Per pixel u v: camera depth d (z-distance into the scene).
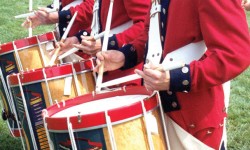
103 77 2.38
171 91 1.71
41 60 3.00
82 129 1.60
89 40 2.41
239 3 1.64
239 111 4.23
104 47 2.08
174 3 1.74
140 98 1.88
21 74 2.36
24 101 2.37
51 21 3.29
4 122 4.14
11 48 2.94
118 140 1.61
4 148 3.75
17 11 8.88
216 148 1.78
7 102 3.04
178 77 1.61
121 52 2.06
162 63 1.74
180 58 1.73
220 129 1.80
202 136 1.77
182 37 1.73
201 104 1.76
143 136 1.66
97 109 1.79
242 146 3.61
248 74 5.30
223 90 1.84
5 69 2.99
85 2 3.27
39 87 2.35
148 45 1.87
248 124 3.98
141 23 2.32
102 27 2.54
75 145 1.62
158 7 1.82
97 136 1.60
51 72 2.35
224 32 1.61
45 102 2.36
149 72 1.62
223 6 1.61
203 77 1.60
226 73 1.58
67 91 2.37
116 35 2.31
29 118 2.38
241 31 1.60
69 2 3.43
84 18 3.23
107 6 2.48
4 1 9.52
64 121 1.62
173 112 1.80
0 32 7.55
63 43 2.85
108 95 2.00
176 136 1.81
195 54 1.73
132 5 2.33
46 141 2.39
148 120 1.67
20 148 3.73
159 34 1.82
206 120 1.76
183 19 1.71
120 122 1.61
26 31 7.61
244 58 1.59
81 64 2.41
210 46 1.64
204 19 1.64
